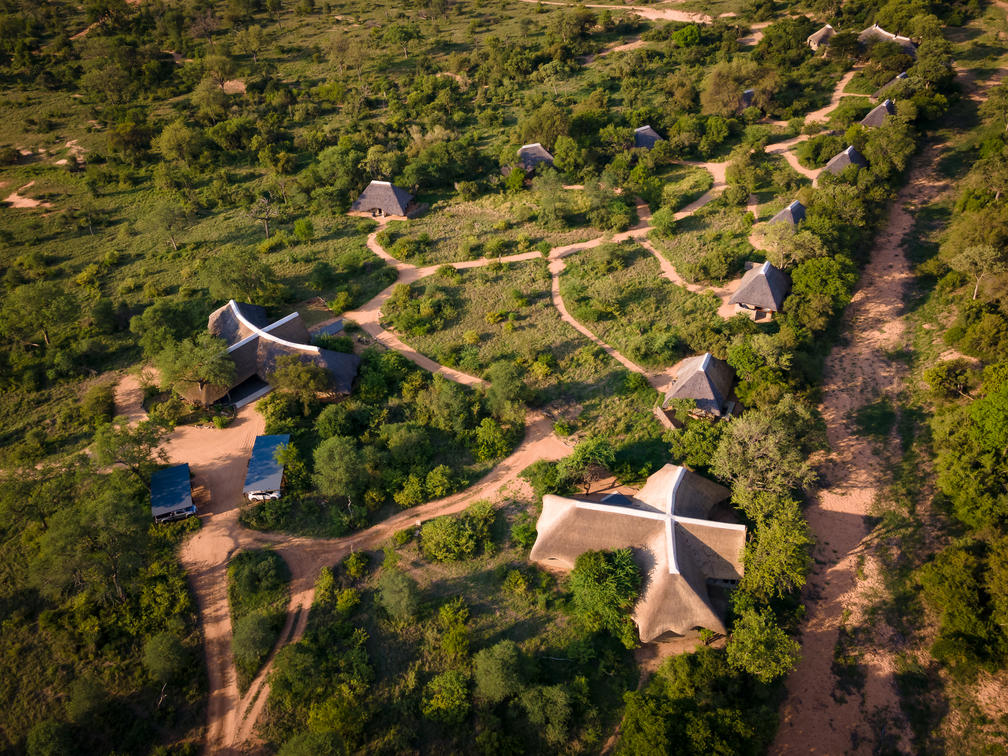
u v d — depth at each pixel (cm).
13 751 3956
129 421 6231
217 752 3919
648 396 6200
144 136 11275
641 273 7938
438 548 4922
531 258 8431
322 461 5272
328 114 12450
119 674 4278
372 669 4216
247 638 4238
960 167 8838
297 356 6319
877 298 7094
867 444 5562
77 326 7494
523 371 6619
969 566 4200
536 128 10500
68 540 4381
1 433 6188
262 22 16450
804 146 9419
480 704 4019
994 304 6272
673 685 3922
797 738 3869
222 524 5259
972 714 3866
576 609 4484
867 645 4256
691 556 4509
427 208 9800
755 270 7019
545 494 5200
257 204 9475
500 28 15438
